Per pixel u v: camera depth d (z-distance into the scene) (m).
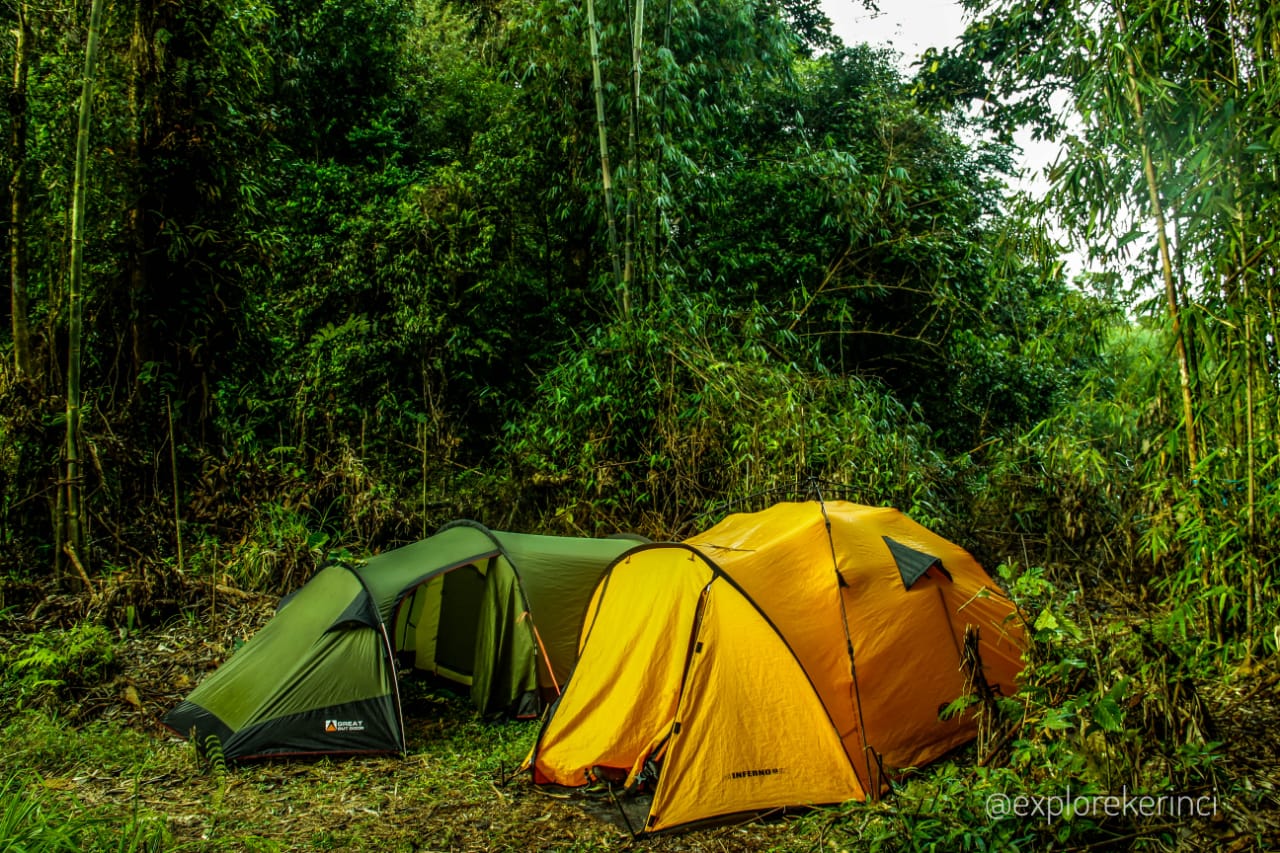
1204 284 4.61
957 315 11.60
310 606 5.05
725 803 3.79
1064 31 4.92
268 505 7.67
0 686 5.18
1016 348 12.04
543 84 10.77
